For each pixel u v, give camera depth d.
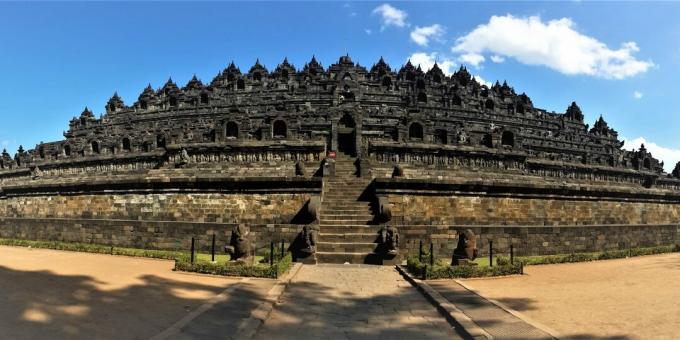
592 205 34.41
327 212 28.31
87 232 29.89
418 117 46.78
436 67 82.06
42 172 55.06
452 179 29.48
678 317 11.66
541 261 24.02
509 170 45.38
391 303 14.37
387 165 41.47
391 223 28.45
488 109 65.50
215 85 70.12
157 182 30.53
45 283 14.16
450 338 10.62
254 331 10.48
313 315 12.66
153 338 9.23
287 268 19.98
